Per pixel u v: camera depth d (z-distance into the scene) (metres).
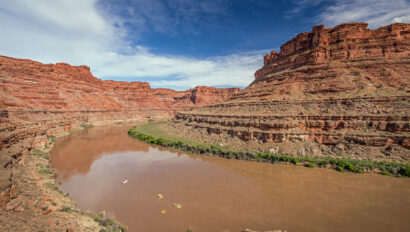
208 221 24.06
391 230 21.81
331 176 36.00
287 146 46.75
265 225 23.14
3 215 16.81
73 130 98.00
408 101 44.81
